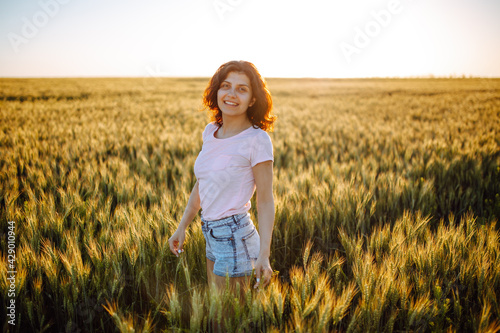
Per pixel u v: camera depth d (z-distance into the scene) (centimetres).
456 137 801
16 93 2505
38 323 209
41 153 586
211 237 174
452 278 224
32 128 874
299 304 171
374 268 207
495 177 468
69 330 191
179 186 404
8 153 521
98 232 268
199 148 652
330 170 494
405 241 258
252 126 170
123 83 4275
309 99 2442
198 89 3316
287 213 307
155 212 287
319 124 1085
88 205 311
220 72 169
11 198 317
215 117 187
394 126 1049
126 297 233
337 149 700
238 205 167
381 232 257
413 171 493
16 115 1218
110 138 730
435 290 194
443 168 487
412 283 216
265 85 174
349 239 260
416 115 1425
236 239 168
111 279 214
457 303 192
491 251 228
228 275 161
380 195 382
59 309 209
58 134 788
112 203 371
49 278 209
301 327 157
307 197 357
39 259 225
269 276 161
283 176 436
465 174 483
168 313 169
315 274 198
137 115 1322
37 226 264
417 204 377
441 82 4503
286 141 759
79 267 204
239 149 161
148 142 702
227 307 164
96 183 382
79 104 1812
